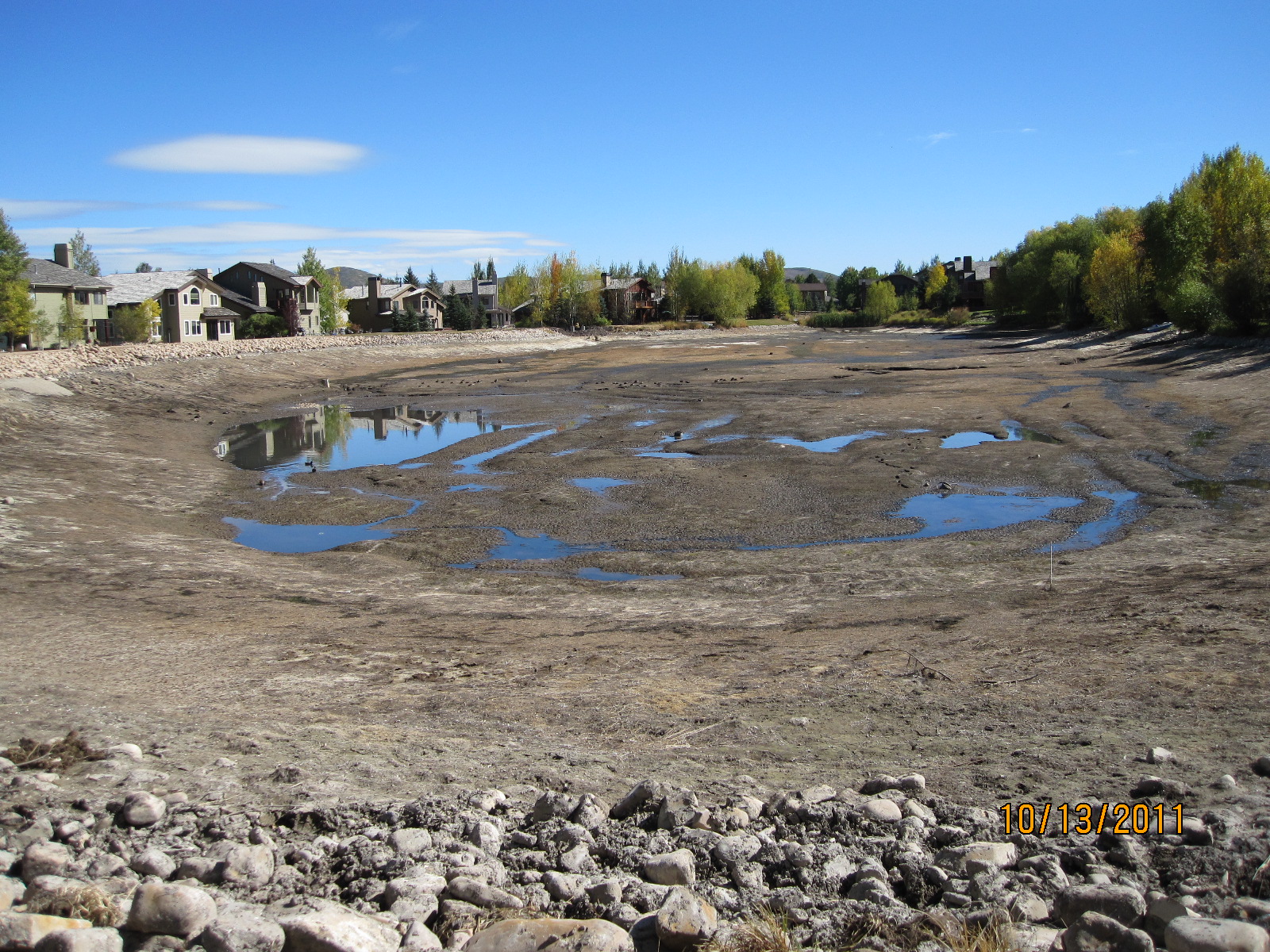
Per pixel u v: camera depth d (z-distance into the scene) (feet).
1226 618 36.55
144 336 241.35
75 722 26.48
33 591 48.21
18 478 80.53
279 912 15.03
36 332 199.52
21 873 16.56
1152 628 35.96
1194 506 66.23
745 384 169.89
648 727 27.12
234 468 95.76
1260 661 30.07
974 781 21.38
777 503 72.84
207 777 21.99
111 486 81.87
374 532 68.03
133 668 34.30
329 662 36.01
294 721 27.84
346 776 22.52
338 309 347.56
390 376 201.57
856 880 16.67
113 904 15.07
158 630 41.19
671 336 361.71
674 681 32.65
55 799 20.07
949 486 77.61
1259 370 136.56
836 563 55.11
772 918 15.01
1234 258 191.42
